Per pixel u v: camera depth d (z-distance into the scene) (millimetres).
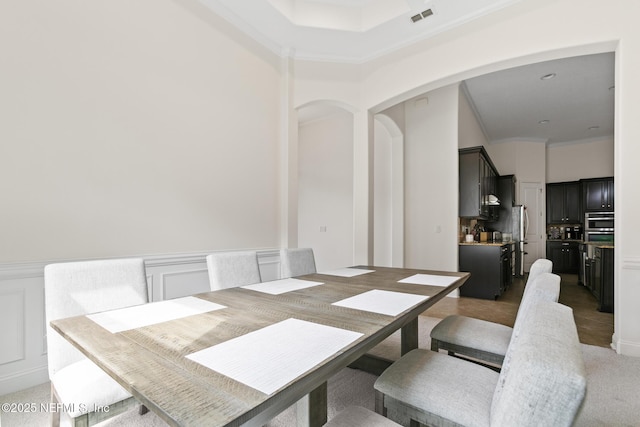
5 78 1819
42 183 1950
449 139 4781
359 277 2188
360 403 1799
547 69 4199
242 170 3273
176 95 2682
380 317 1211
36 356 1939
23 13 1883
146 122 2471
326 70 3895
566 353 570
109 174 2252
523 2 2861
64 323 1148
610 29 2533
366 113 3945
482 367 1274
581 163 7254
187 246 2742
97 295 1510
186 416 584
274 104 3686
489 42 3037
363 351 986
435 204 4883
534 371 541
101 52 2219
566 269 7129
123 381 720
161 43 2578
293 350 893
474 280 4566
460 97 4793
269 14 3148
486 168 5328
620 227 2504
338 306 1382
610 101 5227
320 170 6410
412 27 3324
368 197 3949
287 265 2488
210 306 1386
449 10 3059
